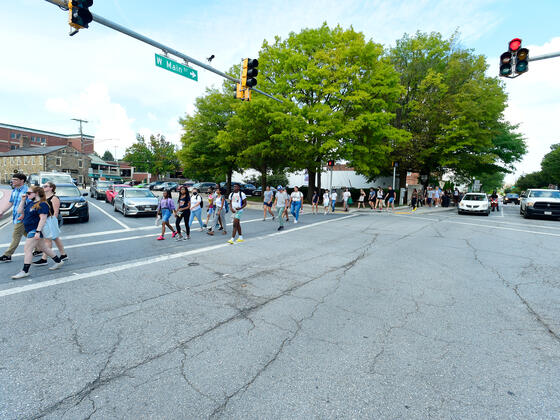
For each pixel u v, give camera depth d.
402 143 23.95
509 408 2.22
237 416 2.13
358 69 19.05
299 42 20.95
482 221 15.38
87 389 2.40
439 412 2.18
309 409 2.21
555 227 12.93
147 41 7.82
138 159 50.41
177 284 4.91
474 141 23.62
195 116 27.19
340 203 26.97
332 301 4.28
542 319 3.74
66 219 12.52
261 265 6.18
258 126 20.36
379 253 7.42
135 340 3.15
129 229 10.71
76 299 4.21
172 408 2.21
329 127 18.16
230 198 8.61
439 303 4.23
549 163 54.16
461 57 25.61
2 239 8.32
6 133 69.00
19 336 3.19
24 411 2.15
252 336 3.27
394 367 2.72
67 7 6.35
